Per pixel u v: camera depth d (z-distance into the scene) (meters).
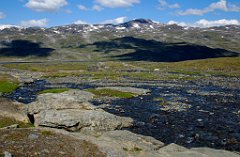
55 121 40.47
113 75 149.75
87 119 42.25
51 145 28.11
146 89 96.81
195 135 45.72
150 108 67.38
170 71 176.12
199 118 57.44
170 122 54.12
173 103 73.38
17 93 90.62
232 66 183.00
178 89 99.75
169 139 43.88
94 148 29.39
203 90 97.69
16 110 46.69
